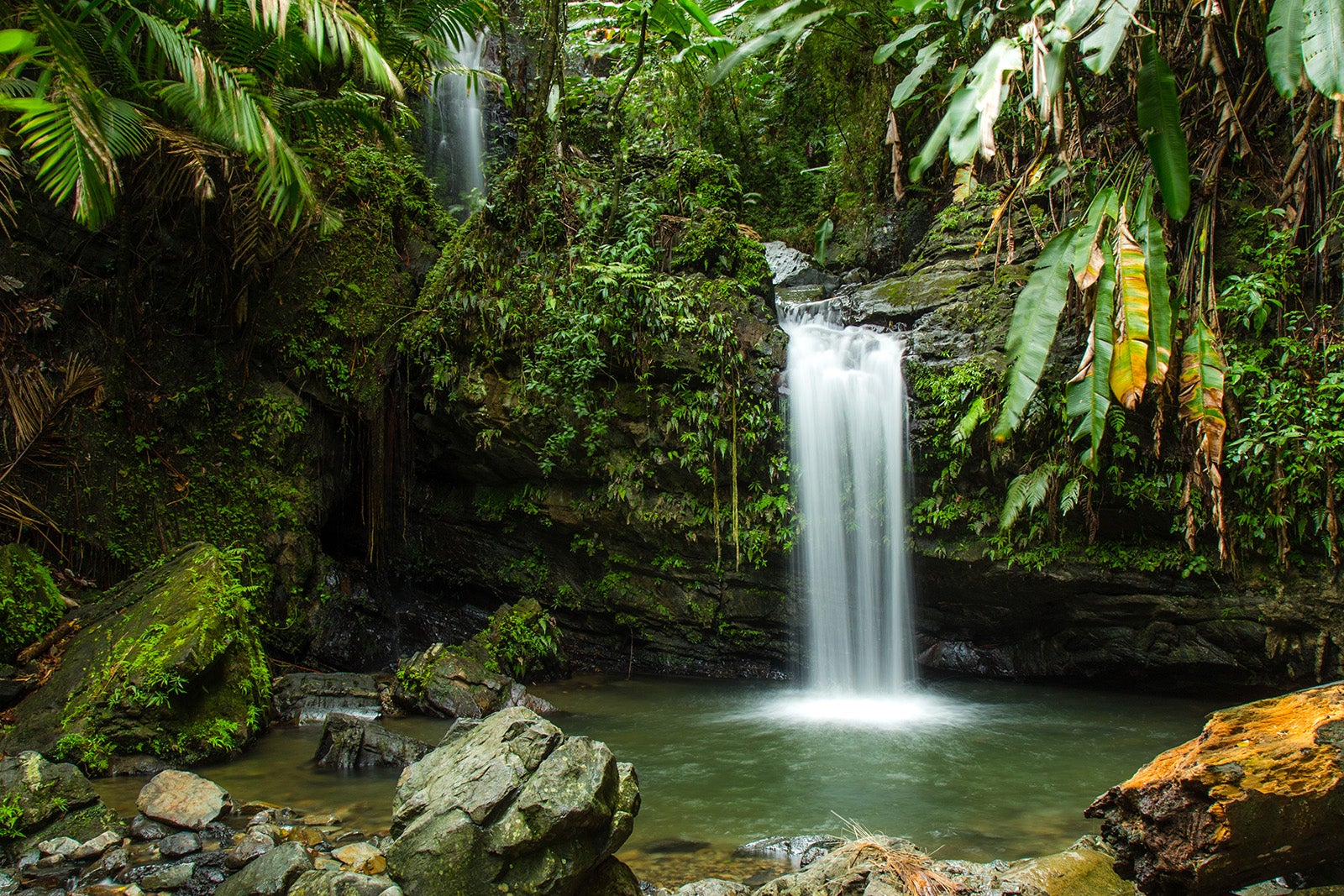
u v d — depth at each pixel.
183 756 5.55
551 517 8.91
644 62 11.53
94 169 5.29
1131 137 6.72
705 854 4.13
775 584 8.70
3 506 6.84
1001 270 8.25
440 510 9.51
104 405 7.49
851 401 8.32
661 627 9.14
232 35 7.12
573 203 9.14
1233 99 7.31
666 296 8.30
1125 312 5.88
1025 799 4.98
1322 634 7.04
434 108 12.00
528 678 8.48
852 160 11.26
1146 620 7.84
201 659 5.76
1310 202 7.10
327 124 8.00
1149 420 7.30
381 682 7.48
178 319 8.04
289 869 3.42
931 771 5.55
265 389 8.46
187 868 3.77
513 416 8.46
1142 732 6.58
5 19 5.72
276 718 6.74
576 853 3.22
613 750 6.10
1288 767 3.35
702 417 8.21
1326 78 4.87
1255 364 6.92
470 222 9.38
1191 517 6.87
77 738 5.29
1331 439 6.55
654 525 8.61
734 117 12.77
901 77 9.66
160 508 7.73
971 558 8.01
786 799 4.97
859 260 11.22
